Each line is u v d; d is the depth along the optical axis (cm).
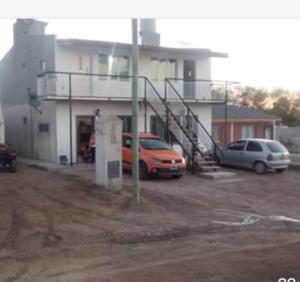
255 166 2289
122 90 2534
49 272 805
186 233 1133
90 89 2439
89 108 2445
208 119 2833
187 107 2455
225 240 1062
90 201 1420
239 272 815
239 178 2098
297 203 1659
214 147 2464
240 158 2361
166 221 1251
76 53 2452
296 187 1962
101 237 1065
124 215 1290
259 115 3756
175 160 1944
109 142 1580
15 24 3008
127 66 2606
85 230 1122
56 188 1589
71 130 2259
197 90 2766
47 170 2111
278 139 4466
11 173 1978
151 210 1370
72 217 1241
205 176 2067
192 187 1819
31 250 943
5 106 3291
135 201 1430
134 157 1427
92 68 2489
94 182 1669
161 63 2719
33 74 2728
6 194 1488
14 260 873
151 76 2670
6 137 3241
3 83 3338
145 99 2445
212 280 770
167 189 1731
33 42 2716
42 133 2586
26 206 1336
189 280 767
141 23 2838
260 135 3772
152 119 2608
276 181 2078
